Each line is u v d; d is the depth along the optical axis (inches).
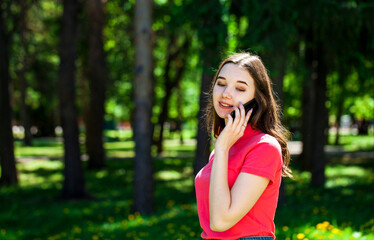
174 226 270.7
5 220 339.9
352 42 366.6
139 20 347.3
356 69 415.8
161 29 729.0
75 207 403.2
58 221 334.3
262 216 67.4
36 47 858.1
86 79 919.0
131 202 412.8
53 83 1090.1
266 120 73.0
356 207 315.9
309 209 299.6
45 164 803.4
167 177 632.4
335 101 786.2
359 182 494.0
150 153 356.5
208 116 88.1
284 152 75.9
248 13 299.3
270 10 284.5
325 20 323.6
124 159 901.2
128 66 827.4
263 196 67.0
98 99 724.0
